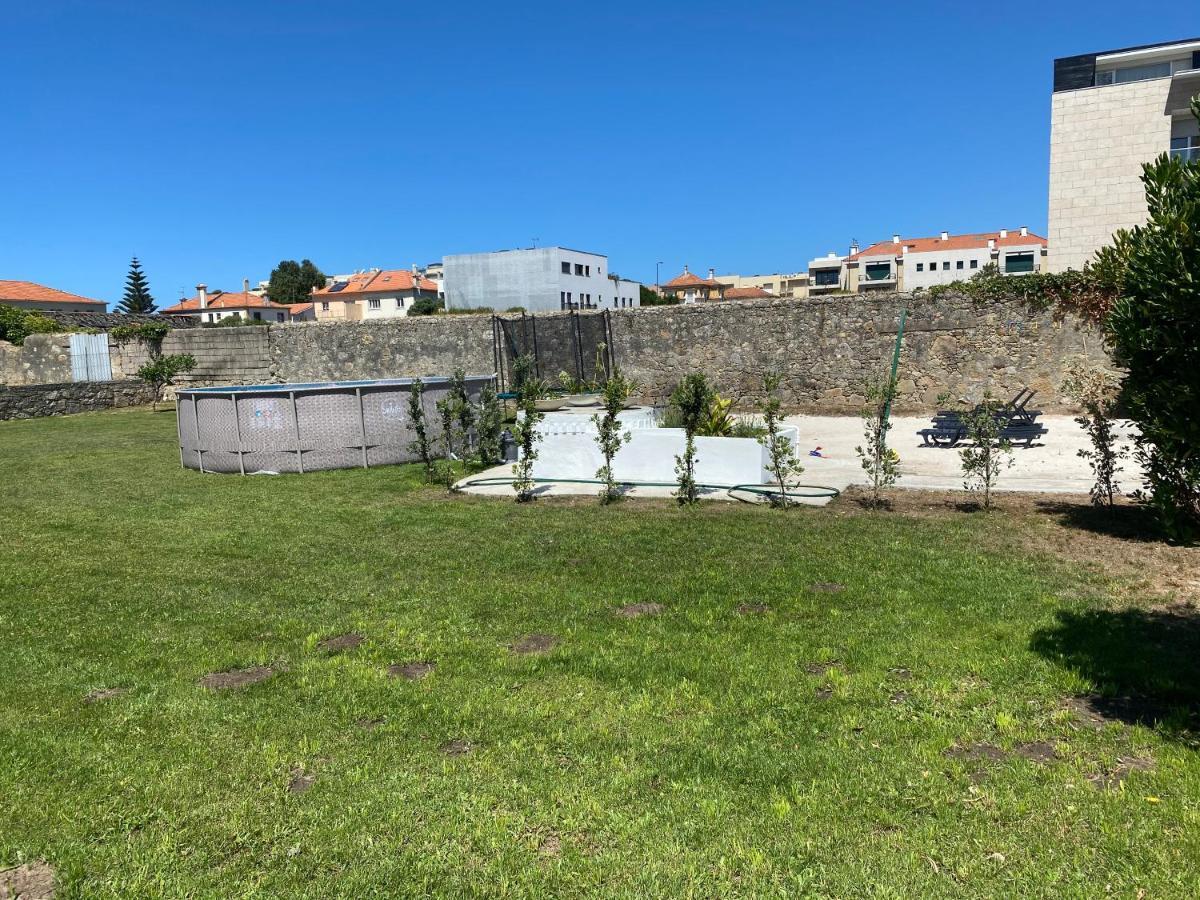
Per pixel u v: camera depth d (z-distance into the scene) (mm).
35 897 2383
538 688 3779
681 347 17125
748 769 3004
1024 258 66750
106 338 23344
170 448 13109
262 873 2473
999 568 5383
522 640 4426
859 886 2338
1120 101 31047
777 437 8062
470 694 3717
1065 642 4059
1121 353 5508
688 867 2445
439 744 3277
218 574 5797
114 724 3469
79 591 5418
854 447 11047
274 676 3982
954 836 2559
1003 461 9492
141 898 2367
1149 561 5434
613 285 80812
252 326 21750
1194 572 5164
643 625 4566
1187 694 3451
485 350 19312
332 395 10430
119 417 19047
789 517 7074
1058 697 3498
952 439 11109
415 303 71812
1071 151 31984
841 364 15633
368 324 20516
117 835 2682
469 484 9156
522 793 2879
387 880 2426
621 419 9734
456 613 4848
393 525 7250
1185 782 2768
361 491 9000
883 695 3582
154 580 5668
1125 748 3049
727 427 9570
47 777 3039
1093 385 7586
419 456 10953
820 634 4332
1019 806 2686
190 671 4055
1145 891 2258
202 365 22406
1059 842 2496
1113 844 2463
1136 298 5070
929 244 78812
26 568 5988
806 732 3275
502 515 7523
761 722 3367
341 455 10539
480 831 2656
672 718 3445
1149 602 4641
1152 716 3297
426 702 3645
